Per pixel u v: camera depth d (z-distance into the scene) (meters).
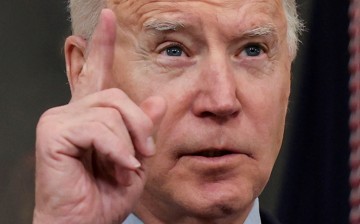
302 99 7.09
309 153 7.03
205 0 5.23
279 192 7.04
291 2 5.68
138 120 4.61
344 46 7.02
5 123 8.70
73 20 5.69
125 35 5.36
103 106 4.68
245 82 5.27
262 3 5.33
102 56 4.88
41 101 8.79
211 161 5.19
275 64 5.41
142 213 5.43
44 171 4.70
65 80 8.84
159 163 5.22
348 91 6.93
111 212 4.75
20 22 8.81
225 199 5.19
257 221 5.62
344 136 6.92
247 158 5.25
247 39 5.29
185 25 5.23
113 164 4.75
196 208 5.22
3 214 8.26
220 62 5.21
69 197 4.69
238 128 5.21
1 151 8.58
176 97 5.21
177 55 5.27
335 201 6.88
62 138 4.68
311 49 7.09
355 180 6.83
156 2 5.27
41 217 4.71
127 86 5.34
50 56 8.84
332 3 7.07
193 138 5.17
